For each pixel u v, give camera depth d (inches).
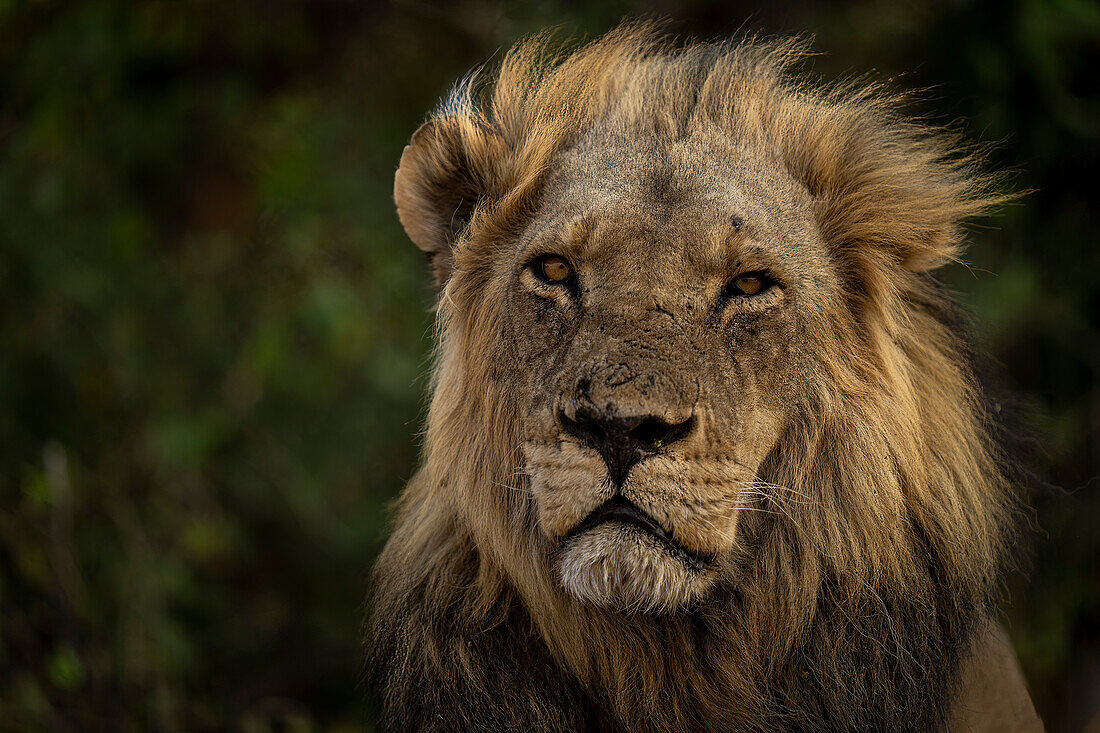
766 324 168.2
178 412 388.2
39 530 301.6
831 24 334.3
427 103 400.2
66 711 283.9
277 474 389.7
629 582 155.0
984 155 228.1
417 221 202.8
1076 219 331.0
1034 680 325.1
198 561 382.9
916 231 190.2
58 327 375.2
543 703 176.1
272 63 400.5
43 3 366.9
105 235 392.2
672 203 167.8
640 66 198.8
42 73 372.2
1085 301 335.3
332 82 406.6
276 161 394.9
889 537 175.9
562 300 168.6
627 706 174.9
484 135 197.6
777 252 170.2
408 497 206.7
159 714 297.4
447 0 381.4
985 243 327.9
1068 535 280.2
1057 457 255.9
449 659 179.2
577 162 181.9
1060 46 319.3
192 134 410.0
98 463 365.7
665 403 152.2
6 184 378.9
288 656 378.3
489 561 177.5
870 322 183.9
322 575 397.4
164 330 397.7
